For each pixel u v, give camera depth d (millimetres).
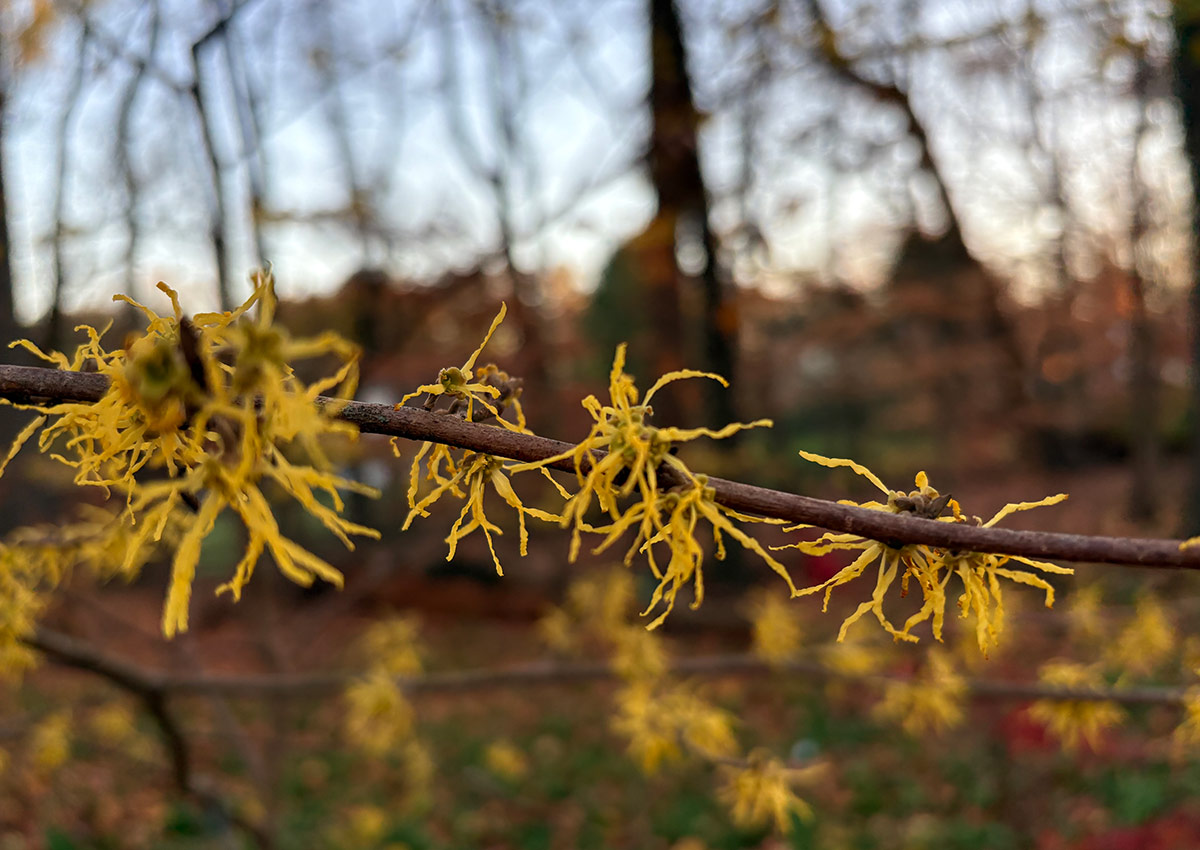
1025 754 5988
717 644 7672
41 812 4504
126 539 1570
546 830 6180
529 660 9234
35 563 1577
